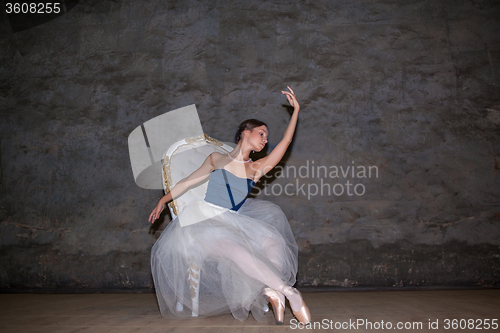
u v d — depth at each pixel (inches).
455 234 134.5
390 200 136.6
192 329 70.9
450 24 143.2
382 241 134.5
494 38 142.9
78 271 137.1
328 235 135.2
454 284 132.5
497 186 136.8
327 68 142.6
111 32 148.1
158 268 88.9
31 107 146.4
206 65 144.0
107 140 143.1
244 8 145.9
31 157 143.9
